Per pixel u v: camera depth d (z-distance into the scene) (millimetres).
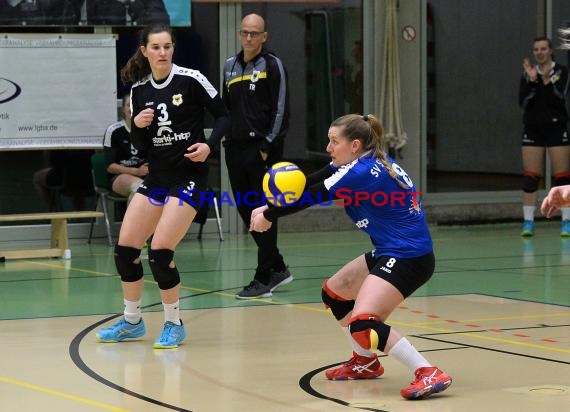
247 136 17750
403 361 10523
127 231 13414
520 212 32125
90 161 26547
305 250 24922
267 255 17547
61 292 18094
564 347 13109
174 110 13234
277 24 28656
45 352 12789
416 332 14148
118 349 13047
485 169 31641
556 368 11820
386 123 29875
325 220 29875
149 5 26062
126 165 25094
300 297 17656
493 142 31734
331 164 11391
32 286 18844
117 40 26469
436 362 12164
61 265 22078
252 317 15531
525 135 28125
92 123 25469
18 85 24797
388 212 10766
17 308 16344
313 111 29312
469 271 20984
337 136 10953
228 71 18125
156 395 10422
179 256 23766
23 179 25984
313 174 11391
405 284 10719
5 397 10312
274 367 11891
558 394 10523
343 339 13672
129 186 24562
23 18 25031
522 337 13805
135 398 10273
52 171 26250
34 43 24844
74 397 10312
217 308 16438
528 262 22484
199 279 19906
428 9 30547
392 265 10727
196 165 13438
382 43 29781
